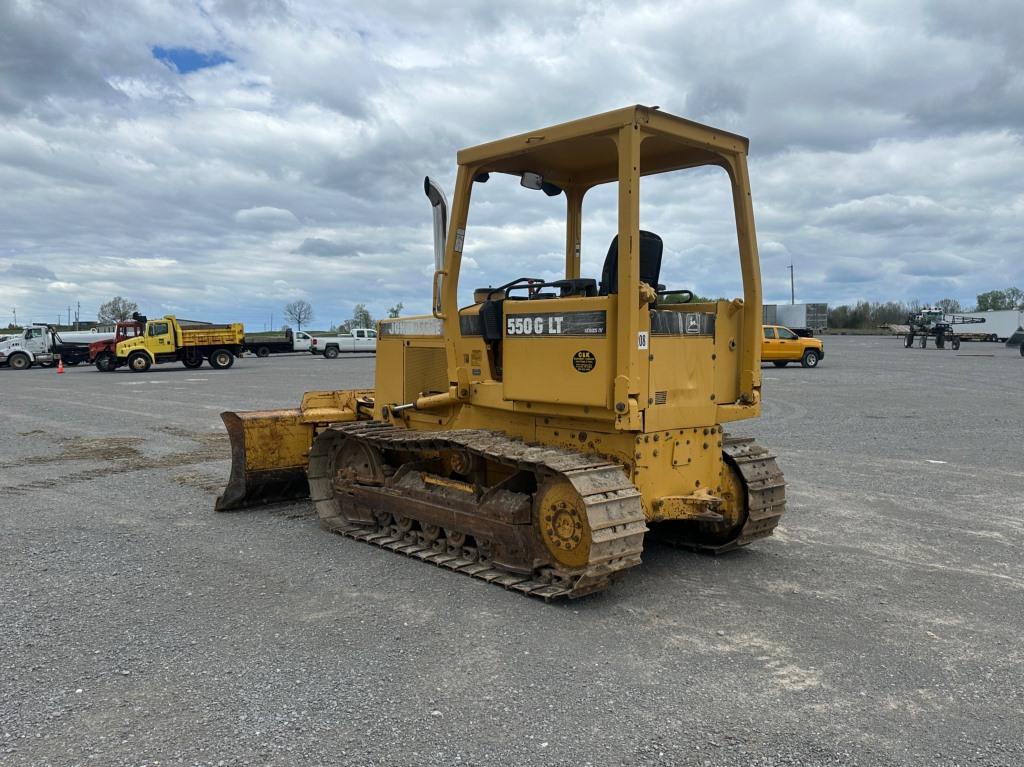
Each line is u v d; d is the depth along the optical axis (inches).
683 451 220.8
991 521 289.9
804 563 241.1
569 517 200.7
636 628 187.0
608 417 206.8
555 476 204.2
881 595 211.6
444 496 239.5
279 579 224.4
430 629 185.5
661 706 147.1
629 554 195.5
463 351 247.6
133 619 192.4
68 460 434.6
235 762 127.8
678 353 216.2
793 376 1015.6
